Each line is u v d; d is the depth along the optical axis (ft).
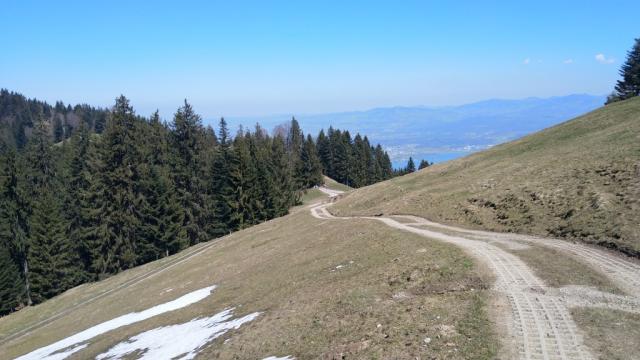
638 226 83.30
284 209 291.99
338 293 75.61
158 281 161.79
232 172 257.55
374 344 53.57
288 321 69.92
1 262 211.41
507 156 176.65
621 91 324.80
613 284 63.98
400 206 154.92
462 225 118.93
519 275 70.13
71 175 250.78
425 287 70.18
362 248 107.04
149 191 233.55
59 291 222.69
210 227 262.88
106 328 116.26
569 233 92.79
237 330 74.43
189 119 262.67
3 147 486.38
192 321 92.89
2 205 229.04
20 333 159.74
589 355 45.32
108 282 199.72
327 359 53.72
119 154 226.99
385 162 535.60
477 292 64.28
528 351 46.57
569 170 119.85
